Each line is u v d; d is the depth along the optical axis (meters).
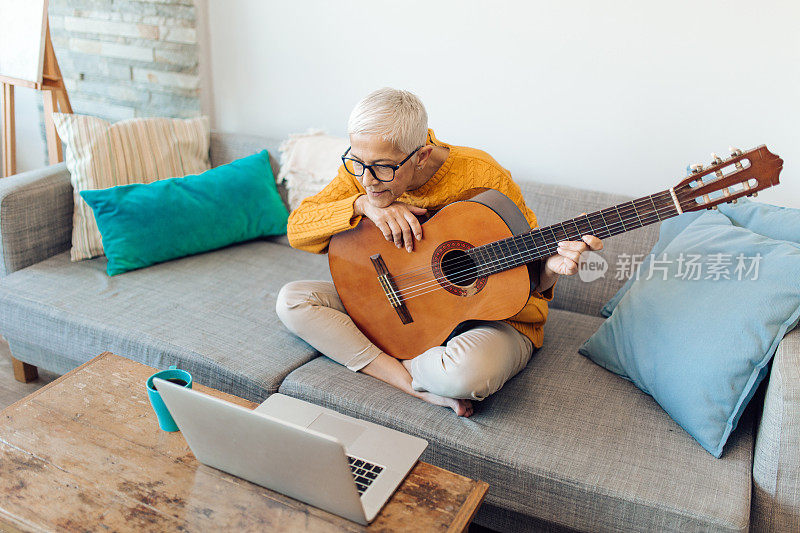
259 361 1.72
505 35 2.17
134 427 1.28
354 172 1.72
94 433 1.25
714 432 1.41
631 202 1.42
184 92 2.71
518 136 2.27
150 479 1.15
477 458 1.44
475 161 1.69
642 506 1.30
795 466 1.29
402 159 1.51
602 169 2.18
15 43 2.56
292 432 0.99
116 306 1.94
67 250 2.31
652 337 1.56
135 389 1.40
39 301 1.95
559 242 1.47
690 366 1.45
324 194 1.80
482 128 2.31
